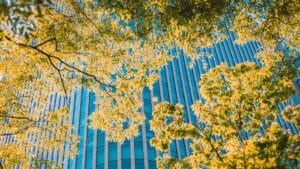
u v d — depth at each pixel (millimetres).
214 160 9148
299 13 10133
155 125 10148
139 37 9969
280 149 8586
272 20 10531
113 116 11797
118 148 32281
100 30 10109
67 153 12961
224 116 9625
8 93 10789
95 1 10062
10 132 11469
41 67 10336
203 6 9164
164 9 9414
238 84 9844
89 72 11062
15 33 5336
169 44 10664
